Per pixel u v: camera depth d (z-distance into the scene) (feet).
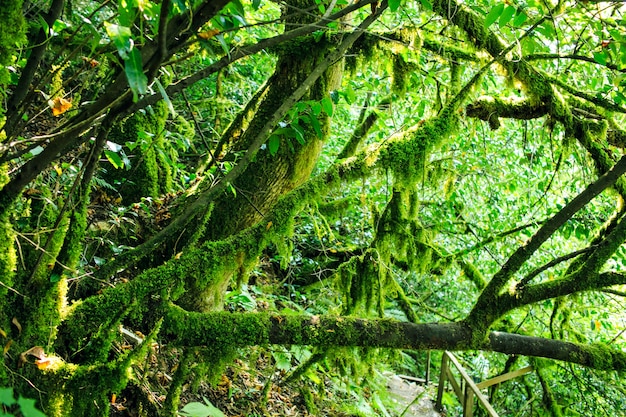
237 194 11.87
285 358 14.60
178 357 13.43
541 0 10.72
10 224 6.51
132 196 13.88
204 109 19.40
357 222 22.29
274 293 19.92
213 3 4.87
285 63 12.15
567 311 15.23
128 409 10.78
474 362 22.82
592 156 13.20
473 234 20.52
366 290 12.71
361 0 7.09
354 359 12.19
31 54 5.74
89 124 5.75
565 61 16.24
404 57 12.63
